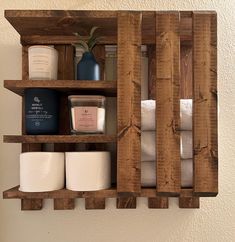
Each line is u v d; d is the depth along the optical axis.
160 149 0.53
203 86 0.54
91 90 0.58
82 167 0.53
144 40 0.64
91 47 0.59
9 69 0.66
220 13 0.68
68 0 0.67
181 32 0.62
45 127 0.55
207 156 0.53
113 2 0.68
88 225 0.65
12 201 0.65
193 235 0.65
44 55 0.57
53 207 0.64
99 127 0.57
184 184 0.55
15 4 0.67
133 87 0.54
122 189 0.53
